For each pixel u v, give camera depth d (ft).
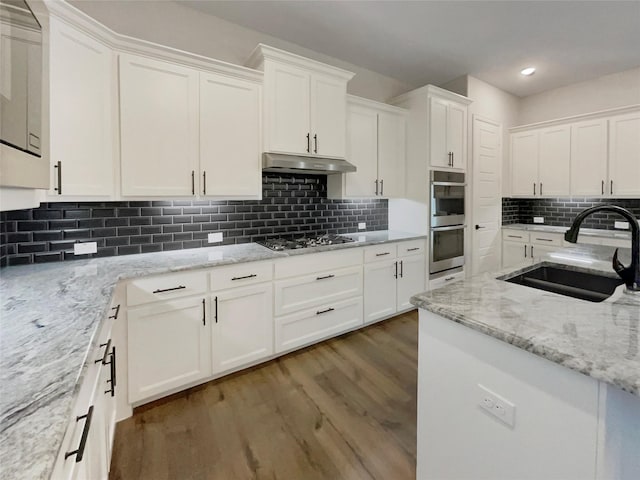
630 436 2.58
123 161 6.16
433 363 3.83
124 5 7.16
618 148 11.26
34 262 6.27
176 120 6.71
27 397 2.11
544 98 13.96
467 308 3.52
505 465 3.12
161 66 6.50
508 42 9.74
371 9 8.08
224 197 7.40
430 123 10.93
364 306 9.50
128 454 5.05
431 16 8.40
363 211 11.74
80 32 5.43
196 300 6.48
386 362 7.88
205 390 6.73
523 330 2.92
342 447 5.20
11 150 2.80
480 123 12.67
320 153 8.83
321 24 8.72
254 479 4.62
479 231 12.96
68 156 5.36
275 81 7.98
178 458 4.98
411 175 11.50
